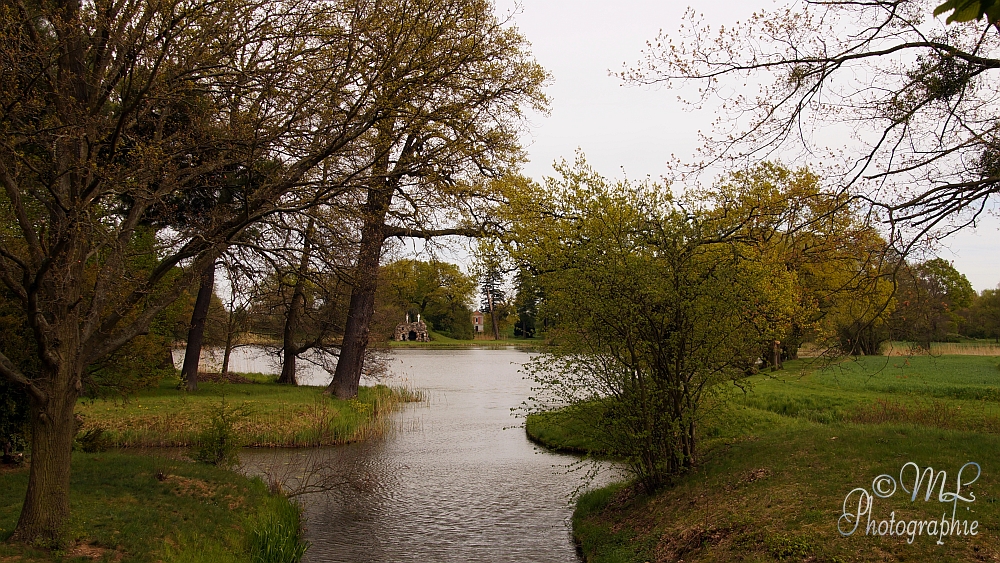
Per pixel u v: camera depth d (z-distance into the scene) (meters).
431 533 11.23
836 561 6.85
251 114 9.13
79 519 8.00
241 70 9.29
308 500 13.27
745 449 11.89
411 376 44.41
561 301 10.20
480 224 18.20
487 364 56.72
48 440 7.51
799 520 8.00
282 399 23.23
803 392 23.66
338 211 10.73
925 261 9.70
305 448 18.64
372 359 31.56
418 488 14.34
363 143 10.84
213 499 10.12
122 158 9.29
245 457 17.11
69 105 7.52
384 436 20.81
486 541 10.78
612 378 10.57
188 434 17.72
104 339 8.48
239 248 11.96
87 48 8.55
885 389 24.05
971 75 8.69
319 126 9.57
